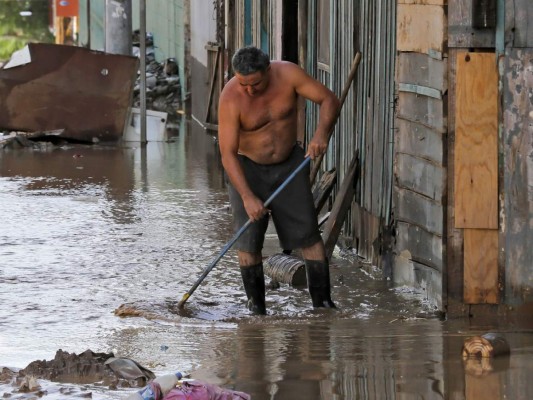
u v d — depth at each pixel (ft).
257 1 124.98
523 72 56.70
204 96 168.55
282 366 48.16
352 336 54.70
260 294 63.46
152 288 69.15
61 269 74.64
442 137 58.23
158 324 59.41
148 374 47.50
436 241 60.13
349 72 79.15
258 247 63.21
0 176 118.21
